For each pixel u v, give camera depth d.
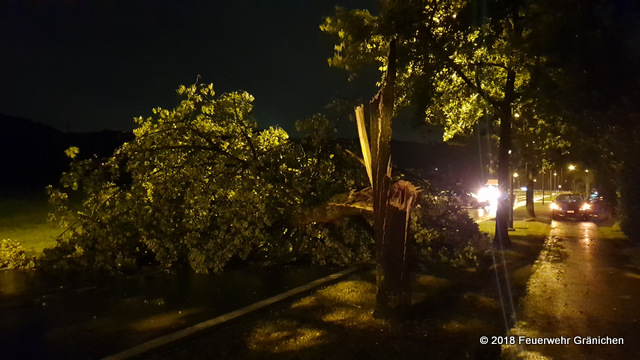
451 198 12.98
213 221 10.52
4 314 7.45
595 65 9.29
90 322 7.09
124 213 10.11
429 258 11.13
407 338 6.64
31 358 5.84
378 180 7.42
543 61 10.21
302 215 10.62
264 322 7.12
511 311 7.96
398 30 10.09
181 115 10.84
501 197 14.53
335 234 10.84
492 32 11.18
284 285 9.16
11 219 16.77
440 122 15.58
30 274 9.97
